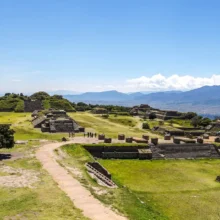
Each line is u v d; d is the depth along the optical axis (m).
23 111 171.25
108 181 48.00
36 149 61.50
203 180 56.12
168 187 50.81
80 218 27.95
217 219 37.47
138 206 33.44
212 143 82.00
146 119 153.00
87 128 106.94
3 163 48.69
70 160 54.19
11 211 29.16
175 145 78.12
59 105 189.38
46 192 34.94
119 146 72.81
